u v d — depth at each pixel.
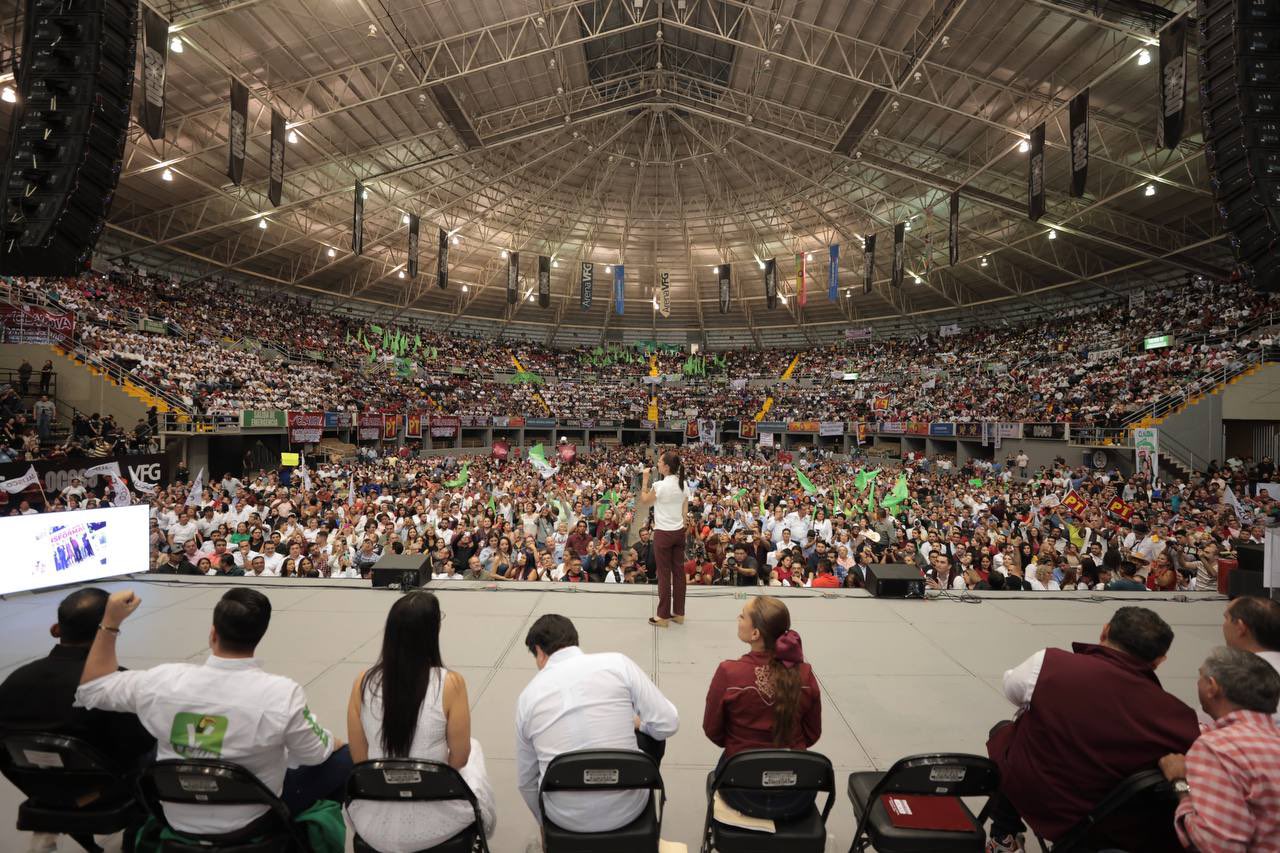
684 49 31.11
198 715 2.40
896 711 4.29
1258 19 5.23
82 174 5.54
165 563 8.64
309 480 20.23
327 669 4.83
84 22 5.59
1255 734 2.18
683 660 5.09
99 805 2.68
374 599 6.72
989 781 2.51
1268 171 5.11
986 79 23.84
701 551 11.23
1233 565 7.24
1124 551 10.95
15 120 5.55
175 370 28.66
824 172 38.06
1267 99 5.18
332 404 36.41
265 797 2.37
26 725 2.62
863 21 24.09
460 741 2.52
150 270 39.09
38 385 23.36
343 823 2.76
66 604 2.81
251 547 10.84
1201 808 2.12
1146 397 28.84
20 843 3.00
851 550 11.49
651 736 2.80
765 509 16.77
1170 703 2.50
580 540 12.16
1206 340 31.23
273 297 47.19
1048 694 2.63
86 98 5.54
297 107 26.70
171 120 25.20
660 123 37.66
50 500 14.51
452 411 46.94
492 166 38.03
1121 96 23.41
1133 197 30.95
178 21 18.23
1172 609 6.69
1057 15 20.69
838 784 3.52
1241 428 27.50
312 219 38.34
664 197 44.75
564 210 45.00
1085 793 2.50
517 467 29.56
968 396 43.16
